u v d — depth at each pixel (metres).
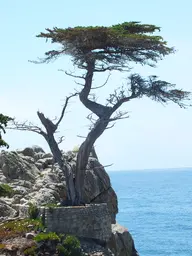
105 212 56.00
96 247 53.47
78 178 59.41
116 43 57.97
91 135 59.19
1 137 54.31
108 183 67.25
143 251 135.12
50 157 72.88
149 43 58.12
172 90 60.31
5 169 66.81
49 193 61.88
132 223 185.75
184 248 136.88
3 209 58.41
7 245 49.88
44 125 59.41
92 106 60.00
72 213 53.53
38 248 49.94
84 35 56.66
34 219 53.94
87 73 60.03
